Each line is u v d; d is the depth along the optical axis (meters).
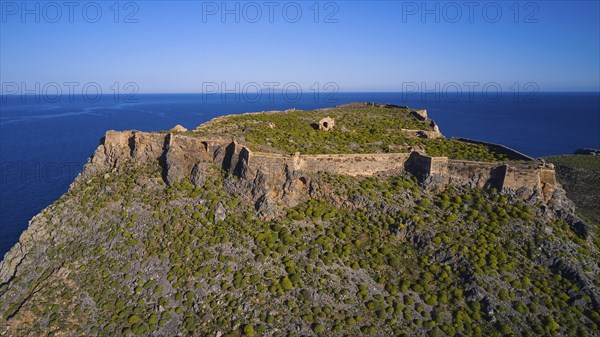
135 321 65.62
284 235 75.75
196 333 62.81
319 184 83.44
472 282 68.50
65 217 82.62
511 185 81.69
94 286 71.12
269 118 119.88
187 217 79.75
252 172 82.75
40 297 69.88
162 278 71.12
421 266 72.38
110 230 79.19
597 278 70.31
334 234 77.25
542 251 73.12
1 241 120.69
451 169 85.81
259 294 67.06
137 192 84.56
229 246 74.38
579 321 64.25
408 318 64.56
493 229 76.31
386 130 115.62
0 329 65.62
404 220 78.50
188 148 88.56
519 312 65.25
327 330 62.50
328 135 106.38
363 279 70.38
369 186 84.81
